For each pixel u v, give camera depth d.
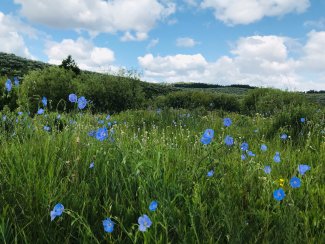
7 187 2.79
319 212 2.85
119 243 2.31
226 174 3.28
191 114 11.30
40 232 2.32
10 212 2.42
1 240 2.17
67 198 2.68
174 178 3.05
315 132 6.22
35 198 2.67
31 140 3.86
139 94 19.95
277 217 2.68
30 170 2.99
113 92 18.34
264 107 16.08
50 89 15.91
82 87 17.84
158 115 10.43
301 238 2.38
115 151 3.45
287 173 3.64
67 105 15.84
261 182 3.33
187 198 2.71
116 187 2.96
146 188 2.82
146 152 3.69
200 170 3.25
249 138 6.09
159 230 2.40
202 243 2.29
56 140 3.91
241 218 2.52
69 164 3.21
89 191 2.88
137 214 2.63
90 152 3.41
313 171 3.75
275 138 5.97
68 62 25.06
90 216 2.62
